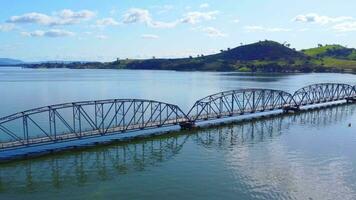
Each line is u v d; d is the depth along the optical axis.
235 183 59.12
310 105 147.38
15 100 173.88
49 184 60.34
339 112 129.75
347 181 59.41
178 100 176.38
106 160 73.06
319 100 145.62
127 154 77.12
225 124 107.56
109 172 66.00
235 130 99.94
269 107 125.12
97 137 91.00
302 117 119.75
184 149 80.75
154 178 62.41
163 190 56.97
